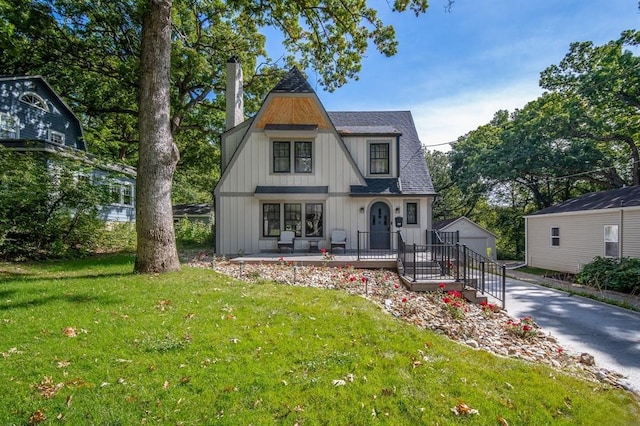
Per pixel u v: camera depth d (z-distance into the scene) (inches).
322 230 515.5
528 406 119.7
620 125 734.5
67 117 733.3
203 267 364.5
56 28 604.7
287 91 510.9
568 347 203.3
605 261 477.4
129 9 592.1
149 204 308.5
